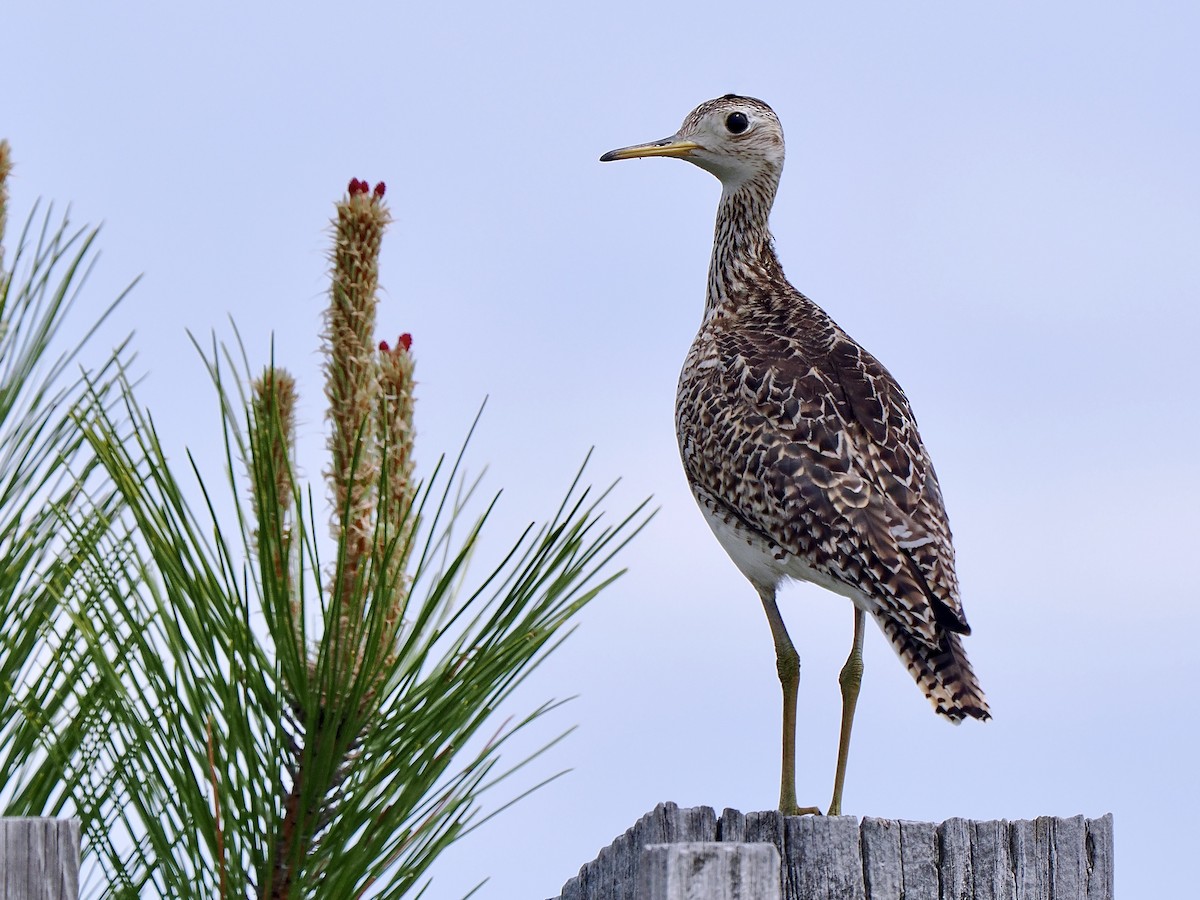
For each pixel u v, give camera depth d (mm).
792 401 10289
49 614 5633
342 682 5234
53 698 5559
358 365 5426
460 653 5344
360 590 5152
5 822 4336
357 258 5402
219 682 5141
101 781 5453
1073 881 7059
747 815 6910
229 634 5105
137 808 5223
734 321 11680
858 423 10109
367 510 5449
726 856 4477
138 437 5035
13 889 4309
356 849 5262
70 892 4371
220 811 5246
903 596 9336
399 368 5469
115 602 5148
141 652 5129
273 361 5055
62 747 5445
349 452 5434
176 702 5125
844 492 9781
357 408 5430
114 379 5828
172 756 5137
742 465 10312
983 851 6949
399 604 5414
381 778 5359
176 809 5277
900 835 6898
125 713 5074
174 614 5074
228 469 5082
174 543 5020
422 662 5324
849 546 9641
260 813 5273
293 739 5488
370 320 5469
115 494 5699
